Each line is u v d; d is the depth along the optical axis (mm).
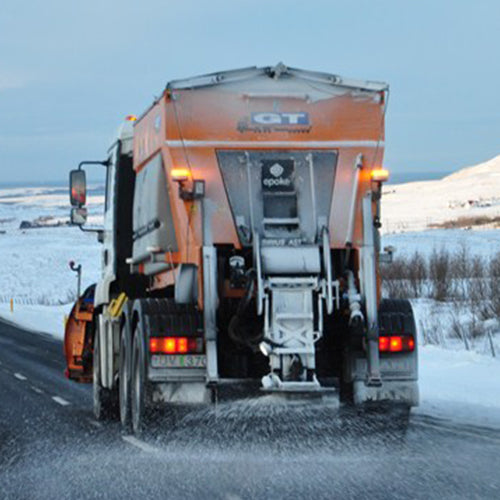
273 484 21656
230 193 27953
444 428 29453
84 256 196000
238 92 28125
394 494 20375
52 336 82938
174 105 27953
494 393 37000
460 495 20188
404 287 75875
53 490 21734
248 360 28047
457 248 121125
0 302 137000
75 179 37125
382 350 27469
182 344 27172
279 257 27031
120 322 31547
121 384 31266
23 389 45594
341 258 28219
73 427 32562
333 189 28125
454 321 55375
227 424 27297
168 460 25047
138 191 32125
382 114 28391
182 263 28000
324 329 28141
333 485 21406
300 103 28266
